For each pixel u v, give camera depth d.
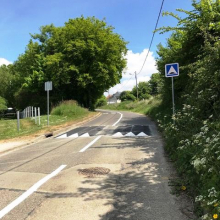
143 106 38.25
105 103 80.44
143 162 6.89
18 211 4.18
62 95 37.00
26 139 12.09
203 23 9.65
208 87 7.27
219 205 3.17
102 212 4.08
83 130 14.60
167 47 17.16
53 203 4.45
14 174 6.25
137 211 4.08
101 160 7.30
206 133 5.10
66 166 6.81
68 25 34.56
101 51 33.22
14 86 53.91
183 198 4.47
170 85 14.87
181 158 5.85
